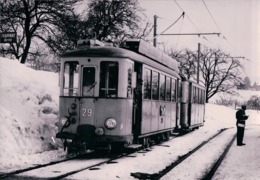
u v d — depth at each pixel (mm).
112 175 9477
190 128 24594
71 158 12008
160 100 16234
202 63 60250
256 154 14711
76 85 12516
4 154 11062
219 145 18047
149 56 15180
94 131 12109
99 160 11891
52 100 16734
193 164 11914
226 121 44250
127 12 36094
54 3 30203
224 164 12078
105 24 35906
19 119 13594
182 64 59031
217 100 65812
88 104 12297
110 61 12305
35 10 30188
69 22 30875
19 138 12516
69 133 12297
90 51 12469
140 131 13641
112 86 12305
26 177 8844
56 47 31422
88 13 36125
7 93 15047
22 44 35375
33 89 16469
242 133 18078
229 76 59750
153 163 11719
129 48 14141
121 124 12188
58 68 35031
